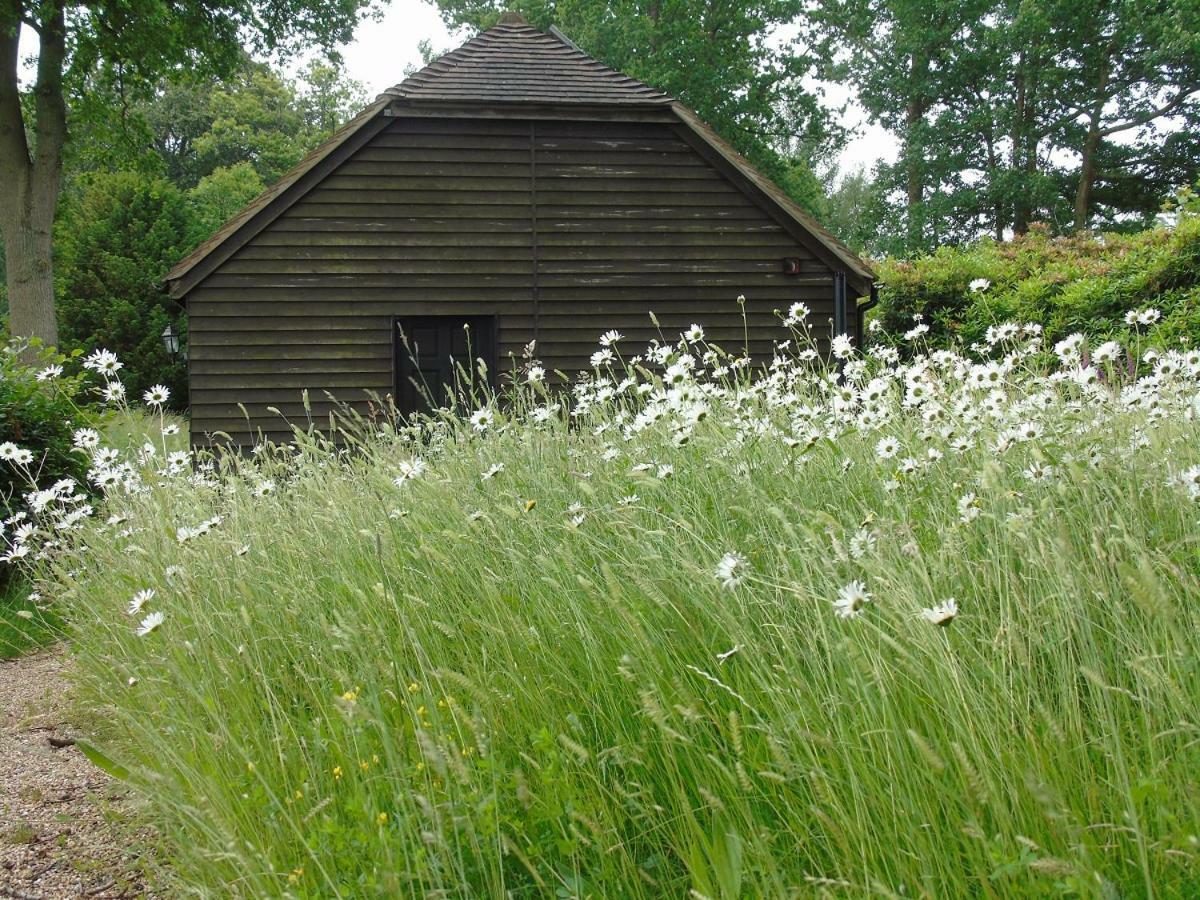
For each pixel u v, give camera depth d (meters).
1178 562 2.97
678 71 31.75
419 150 13.85
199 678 3.60
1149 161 34.91
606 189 14.17
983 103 36.28
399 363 13.98
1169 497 3.41
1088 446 3.72
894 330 16.17
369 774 2.87
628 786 2.73
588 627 3.25
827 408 5.49
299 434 6.13
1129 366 5.53
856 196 56.44
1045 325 12.92
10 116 20.77
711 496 4.12
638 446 5.02
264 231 13.58
